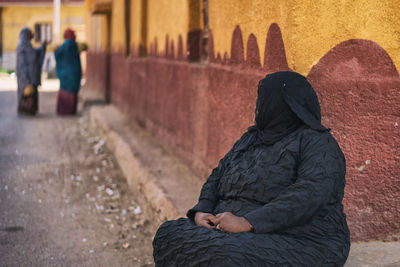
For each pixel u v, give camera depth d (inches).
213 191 107.3
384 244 124.3
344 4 120.5
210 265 87.6
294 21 121.9
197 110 212.8
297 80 95.9
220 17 179.9
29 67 450.0
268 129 98.3
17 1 1058.1
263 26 141.5
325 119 122.9
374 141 124.0
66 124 419.2
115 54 469.7
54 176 254.5
